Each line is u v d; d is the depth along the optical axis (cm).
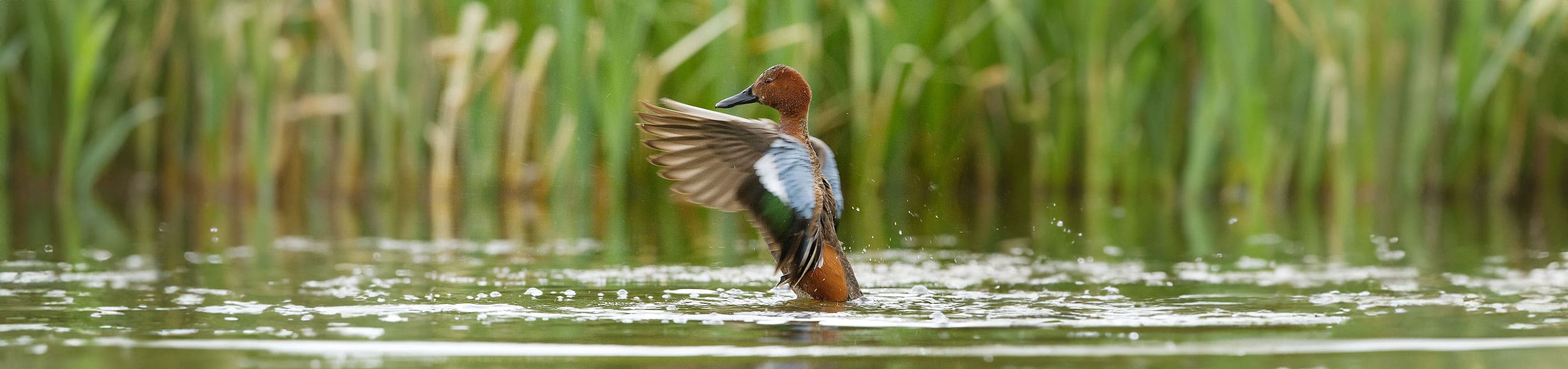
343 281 749
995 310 620
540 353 495
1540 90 1457
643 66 1412
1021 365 471
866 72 1402
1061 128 1482
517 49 1409
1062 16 1477
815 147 731
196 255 914
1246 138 1397
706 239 1065
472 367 469
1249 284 749
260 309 612
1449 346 510
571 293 691
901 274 806
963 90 1483
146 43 1505
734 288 716
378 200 1460
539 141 1430
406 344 514
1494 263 859
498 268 832
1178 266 855
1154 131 1495
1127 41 1448
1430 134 1425
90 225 1159
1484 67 1432
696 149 640
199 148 1526
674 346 512
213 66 1470
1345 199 1420
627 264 855
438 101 1455
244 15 1465
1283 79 1432
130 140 1608
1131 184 1477
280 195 1484
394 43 1427
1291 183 1505
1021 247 998
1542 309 615
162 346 508
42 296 664
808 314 604
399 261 876
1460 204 1419
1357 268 841
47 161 1538
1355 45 1414
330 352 496
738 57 1373
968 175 1521
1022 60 1484
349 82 1444
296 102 1475
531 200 1431
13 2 1507
